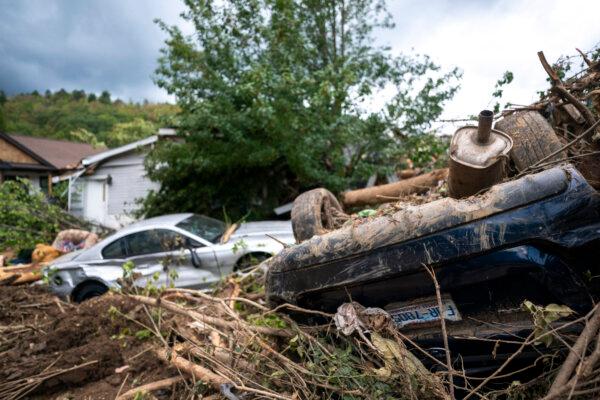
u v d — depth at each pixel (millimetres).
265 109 10266
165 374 3648
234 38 12195
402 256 2582
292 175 13531
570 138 3508
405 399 2451
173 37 11906
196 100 12055
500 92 5203
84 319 4715
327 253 2807
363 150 11992
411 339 2738
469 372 2582
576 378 1854
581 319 2094
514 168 3412
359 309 2711
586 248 2287
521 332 2439
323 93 10430
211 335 3961
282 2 11617
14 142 23469
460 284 2578
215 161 11797
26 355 4266
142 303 4680
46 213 13258
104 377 3830
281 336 3395
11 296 6262
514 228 2355
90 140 49750
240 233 7484
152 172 12938
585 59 3754
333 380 2744
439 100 10875
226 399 2977
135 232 7391
